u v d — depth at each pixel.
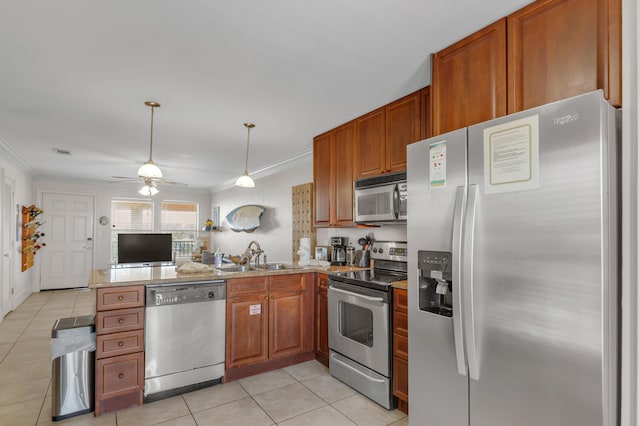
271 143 4.29
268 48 2.07
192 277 2.67
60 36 1.94
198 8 1.69
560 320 1.29
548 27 1.59
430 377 1.80
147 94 2.76
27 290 6.22
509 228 1.45
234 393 2.65
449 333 1.71
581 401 1.23
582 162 1.25
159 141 4.19
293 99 2.87
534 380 1.36
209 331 2.75
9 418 2.27
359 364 2.66
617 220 1.29
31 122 3.45
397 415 2.34
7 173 4.82
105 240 7.49
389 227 3.38
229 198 7.70
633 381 1.25
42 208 6.85
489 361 1.51
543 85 1.60
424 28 1.87
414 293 1.90
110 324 2.37
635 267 1.25
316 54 2.14
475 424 1.57
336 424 2.24
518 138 1.44
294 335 3.21
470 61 1.93
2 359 3.27
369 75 2.43
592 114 1.23
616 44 1.36
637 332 1.22
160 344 2.54
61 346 2.27
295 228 4.92
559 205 1.31
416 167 1.91
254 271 3.05
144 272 2.94
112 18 1.78
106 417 2.29
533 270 1.37
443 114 2.06
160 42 2.01
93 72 2.38
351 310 2.79
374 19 1.79
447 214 1.73
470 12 1.73
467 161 1.64
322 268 3.40
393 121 2.91
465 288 1.58
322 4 1.67
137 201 7.95
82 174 6.56
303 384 2.81
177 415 2.33
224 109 3.09
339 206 3.53
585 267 1.24
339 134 3.57
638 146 1.23
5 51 2.10
